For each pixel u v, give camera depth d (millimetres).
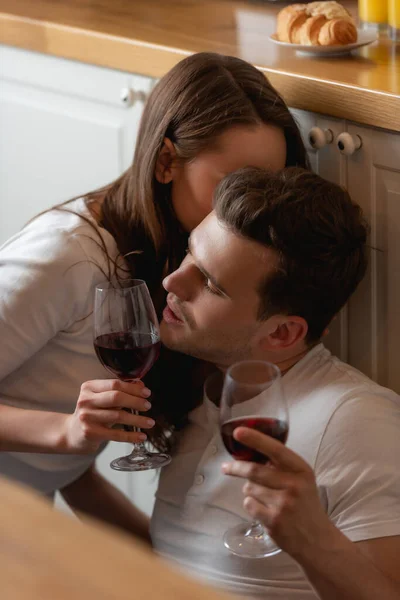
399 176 1508
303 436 1308
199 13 2170
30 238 1512
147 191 1506
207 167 1470
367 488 1229
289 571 1297
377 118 1469
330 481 1261
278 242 1266
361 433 1264
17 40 2174
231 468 1058
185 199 1517
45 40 2096
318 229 1281
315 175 1354
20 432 1410
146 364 1343
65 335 1518
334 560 1074
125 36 1903
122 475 2172
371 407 1291
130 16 2125
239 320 1324
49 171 2299
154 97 1516
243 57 1730
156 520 1498
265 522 1059
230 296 1307
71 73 2102
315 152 1639
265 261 1280
